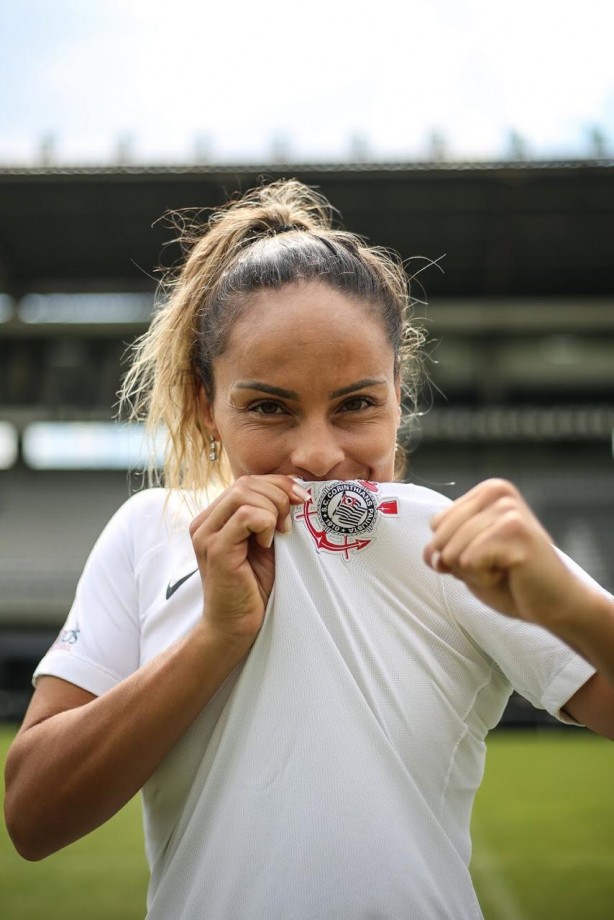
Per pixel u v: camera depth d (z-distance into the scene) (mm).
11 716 13805
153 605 1179
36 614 16062
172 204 17453
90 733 1036
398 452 1672
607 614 869
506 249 18328
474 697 1075
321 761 993
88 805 1054
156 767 1052
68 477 20188
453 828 1048
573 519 19328
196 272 1358
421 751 1023
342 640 1038
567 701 1034
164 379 1348
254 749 1013
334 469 1098
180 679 1014
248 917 967
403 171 16641
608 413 19016
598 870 4523
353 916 952
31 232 17984
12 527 19219
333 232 1268
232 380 1099
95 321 19016
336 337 1056
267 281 1088
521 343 19844
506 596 875
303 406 1069
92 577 1242
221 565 997
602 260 18547
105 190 17156
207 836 1021
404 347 1553
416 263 18625
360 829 972
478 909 1035
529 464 20344
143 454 1398
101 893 4129
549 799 6746
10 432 20156
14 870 4555
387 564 1061
